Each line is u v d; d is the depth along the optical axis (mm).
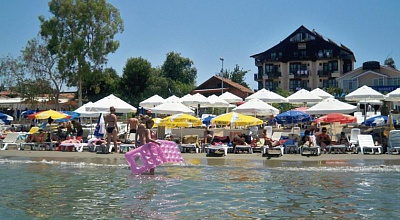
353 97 26906
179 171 14805
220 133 25859
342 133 21922
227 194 10695
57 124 29719
